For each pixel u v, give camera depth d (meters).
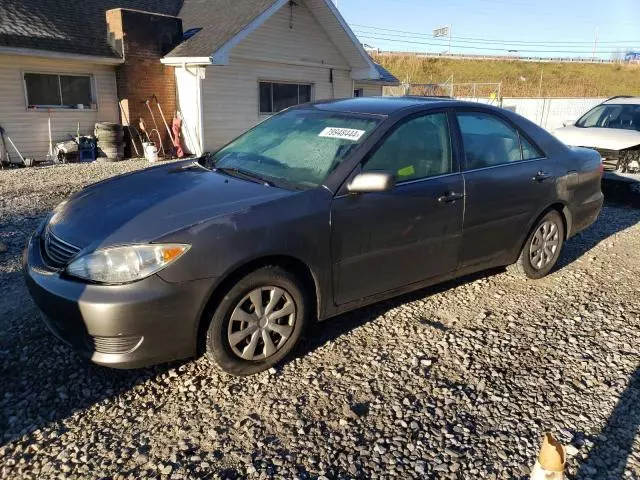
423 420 2.84
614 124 9.80
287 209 3.12
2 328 3.68
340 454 2.57
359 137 3.60
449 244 3.96
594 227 7.06
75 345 2.87
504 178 4.23
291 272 3.21
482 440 2.70
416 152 3.79
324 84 17.05
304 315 3.31
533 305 4.35
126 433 2.68
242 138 4.38
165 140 14.91
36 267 3.03
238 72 14.71
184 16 16.83
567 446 2.67
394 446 2.63
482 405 2.98
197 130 14.37
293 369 3.29
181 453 2.54
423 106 3.96
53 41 12.70
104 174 11.15
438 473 2.47
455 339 3.73
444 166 3.92
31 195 8.62
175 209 3.06
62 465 2.45
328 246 3.28
